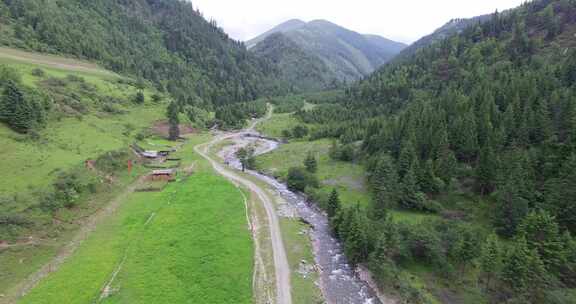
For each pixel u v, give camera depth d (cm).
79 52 17450
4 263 4728
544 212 5112
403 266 5466
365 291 5178
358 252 5766
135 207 7356
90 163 7938
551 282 4331
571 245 4697
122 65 19088
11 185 5969
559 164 6391
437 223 6216
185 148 13250
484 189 7300
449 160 7844
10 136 7331
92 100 12512
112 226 6425
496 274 4728
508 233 5931
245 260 5722
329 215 7381
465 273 5162
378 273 5269
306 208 8425
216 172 10769
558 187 5759
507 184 6200
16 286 4509
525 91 9262
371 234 5719
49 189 6275
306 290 5109
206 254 5722
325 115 19950
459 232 5656
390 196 7544
